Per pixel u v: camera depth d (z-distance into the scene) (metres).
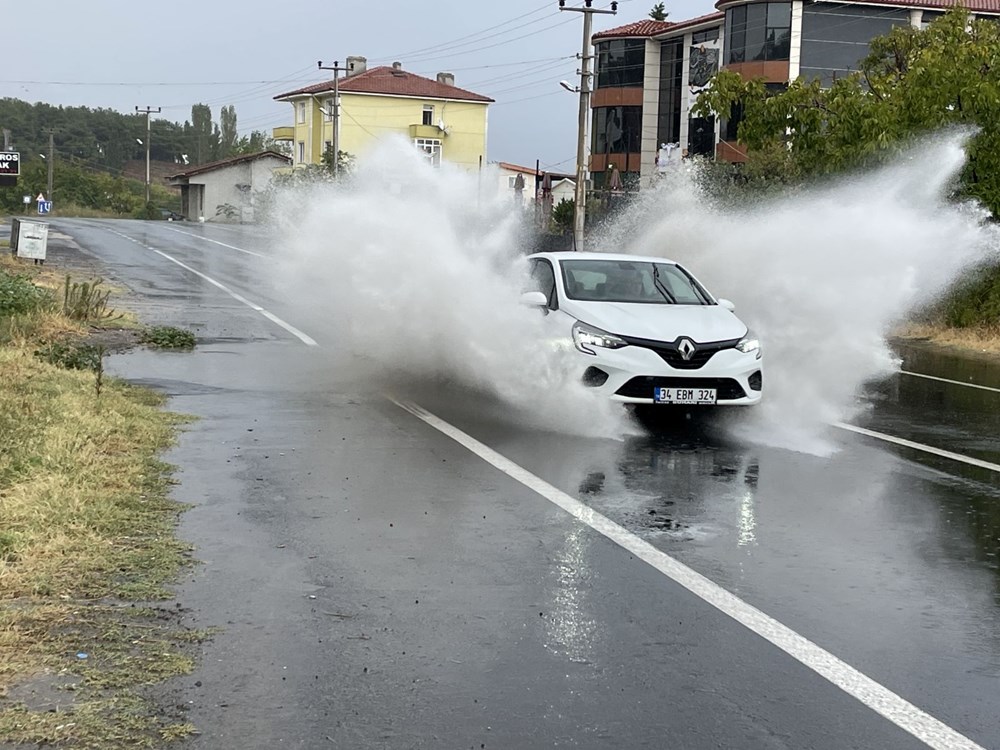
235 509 6.64
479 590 5.37
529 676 4.38
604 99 56.53
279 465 7.82
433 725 3.94
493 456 8.34
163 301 19.91
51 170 88.06
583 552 6.04
